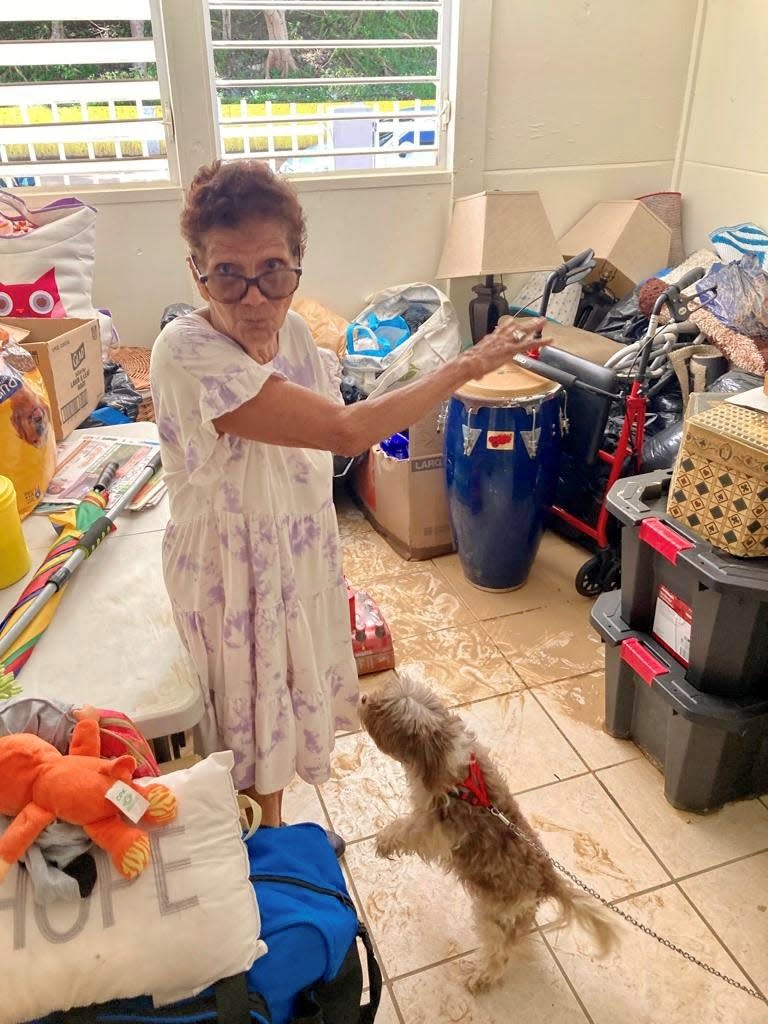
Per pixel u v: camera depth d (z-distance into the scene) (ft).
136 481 5.56
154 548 5.03
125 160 9.25
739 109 10.04
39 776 2.91
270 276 3.35
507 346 3.68
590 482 8.91
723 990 4.84
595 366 8.04
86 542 4.73
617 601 6.78
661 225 10.53
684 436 5.45
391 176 10.08
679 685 5.75
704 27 10.43
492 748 6.66
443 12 9.53
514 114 10.28
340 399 4.46
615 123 10.80
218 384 3.38
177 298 9.96
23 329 6.67
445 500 8.82
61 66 8.72
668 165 11.35
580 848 5.75
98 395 7.14
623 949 5.07
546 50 10.07
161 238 9.59
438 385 3.57
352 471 10.53
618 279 10.50
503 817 4.51
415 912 5.34
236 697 4.20
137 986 2.72
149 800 2.95
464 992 4.86
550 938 5.17
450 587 8.95
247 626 4.06
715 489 5.31
